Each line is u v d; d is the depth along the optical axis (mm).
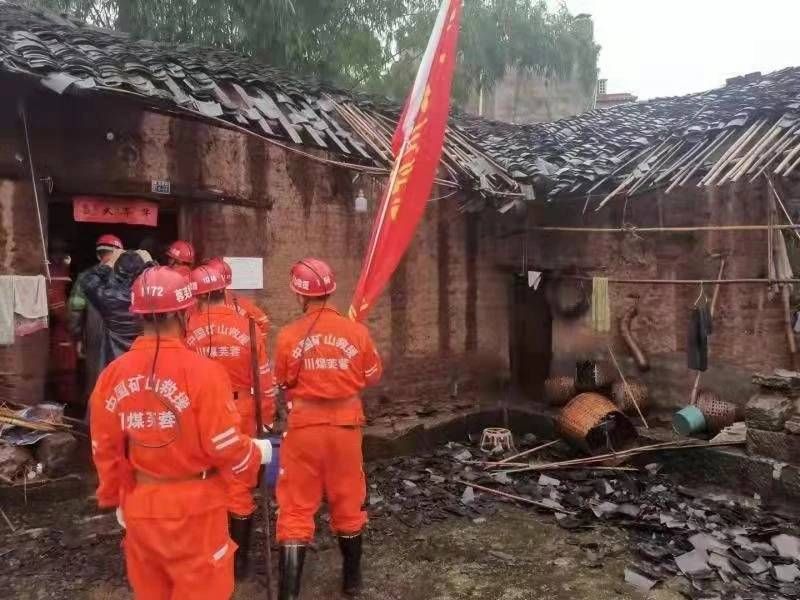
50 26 6633
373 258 4945
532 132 10109
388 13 11617
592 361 7977
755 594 4129
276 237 6586
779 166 5961
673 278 7277
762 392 6008
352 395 4023
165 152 5891
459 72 13172
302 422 3928
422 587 4340
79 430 5504
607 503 5652
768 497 5676
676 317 7285
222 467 2740
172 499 2641
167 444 2625
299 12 10445
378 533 5164
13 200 5250
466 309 8312
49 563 4383
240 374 4434
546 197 7840
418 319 7848
